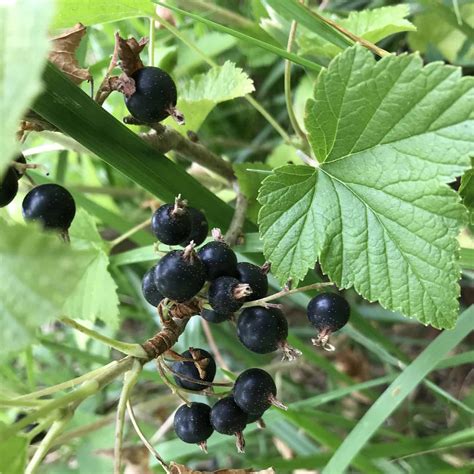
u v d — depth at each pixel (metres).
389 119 0.11
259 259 0.17
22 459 0.09
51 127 0.13
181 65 0.23
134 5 0.14
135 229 0.20
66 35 0.13
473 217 0.13
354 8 0.24
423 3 0.20
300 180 0.12
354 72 0.11
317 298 0.11
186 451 0.19
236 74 0.17
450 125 0.11
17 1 0.06
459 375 0.25
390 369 0.24
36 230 0.06
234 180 0.18
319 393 0.24
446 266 0.11
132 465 0.21
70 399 0.09
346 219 0.12
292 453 0.22
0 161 0.06
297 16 0.16
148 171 0.15
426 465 0.19
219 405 0.11
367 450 0.17
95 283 0.18
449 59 0.21
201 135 0.27
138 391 0.27
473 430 0.16
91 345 0.26
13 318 0.06
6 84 0.06
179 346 0.22
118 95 0.20
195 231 0.13
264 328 0.11
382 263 0.12
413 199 0.11
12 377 0.22
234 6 0.26
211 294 0.10
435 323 0.11
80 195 0.23
